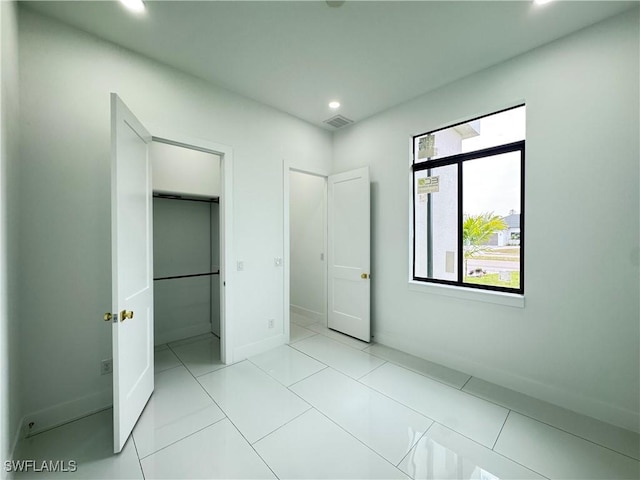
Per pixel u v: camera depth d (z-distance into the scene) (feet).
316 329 12.38
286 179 10.59
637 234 5.87
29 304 5.73
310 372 8.44
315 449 5.41
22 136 5.65
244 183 9.34
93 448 5.42
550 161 6.86
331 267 12.26
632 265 5.93
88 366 6.46
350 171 11.33
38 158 5.83
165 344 10.66
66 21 6.08
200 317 11.75
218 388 7.53
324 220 12.80
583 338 6.50
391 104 9.99
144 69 7.25
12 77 5.12
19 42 5.61
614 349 6.13
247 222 9.43
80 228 6.32
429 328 9.29
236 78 8.33
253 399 7.03
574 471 4.90
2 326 4.41
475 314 8.21
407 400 7.01
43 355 5.90
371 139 10.93
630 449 5.39
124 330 5.58
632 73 5.86
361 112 10.60
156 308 10.59
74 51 6.25
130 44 6.84
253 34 6.52
